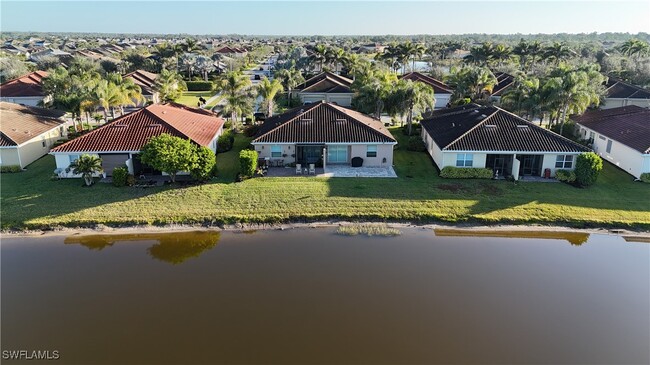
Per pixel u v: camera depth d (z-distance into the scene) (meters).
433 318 20.97
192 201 33.53
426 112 58.69
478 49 111.81
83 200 33.53
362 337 19.50
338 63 111.69
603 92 64.44
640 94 69.44
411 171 40.28
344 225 31.12
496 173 38.22
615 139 41.88
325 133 40.91
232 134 52.12
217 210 32.38
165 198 33.91
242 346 18.84
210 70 117.69
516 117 42.28
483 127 40.56
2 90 72.12
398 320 20.75
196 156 35.75
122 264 26.20
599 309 22.11
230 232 30.36
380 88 52.94
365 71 68.62
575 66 82.75
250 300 22.31
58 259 26.80
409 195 34.88
